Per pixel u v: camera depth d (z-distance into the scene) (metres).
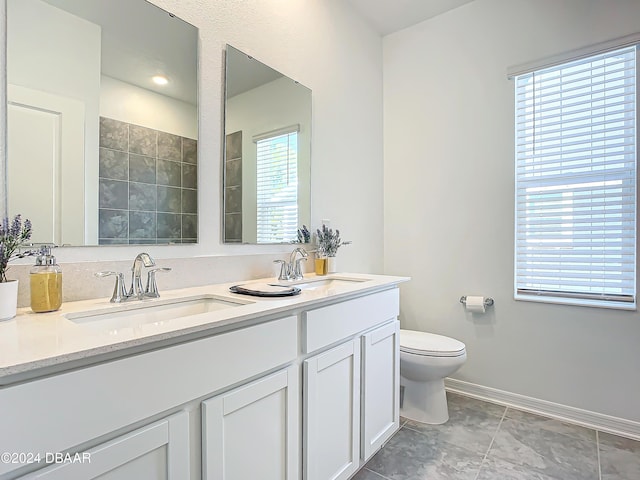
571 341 1.99
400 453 1.67
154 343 0.75
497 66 2.21
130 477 0.71
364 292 1.48
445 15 2.40
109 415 0.67
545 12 2.05
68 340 0.68
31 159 1.02
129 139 1.24
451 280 2.39
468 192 2.32
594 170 1.94
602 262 1.92
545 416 2.04
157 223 1.32
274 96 1.77
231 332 0.91
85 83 1.14
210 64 1.49
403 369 1.95
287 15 1.85
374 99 2.57
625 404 1.84
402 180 2.59
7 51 0.98
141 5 1.27
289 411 1.09
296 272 1.69
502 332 2.20
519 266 2.17
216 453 0.86
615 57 1.88
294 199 1.89
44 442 0.59
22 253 0.99
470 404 2.19
